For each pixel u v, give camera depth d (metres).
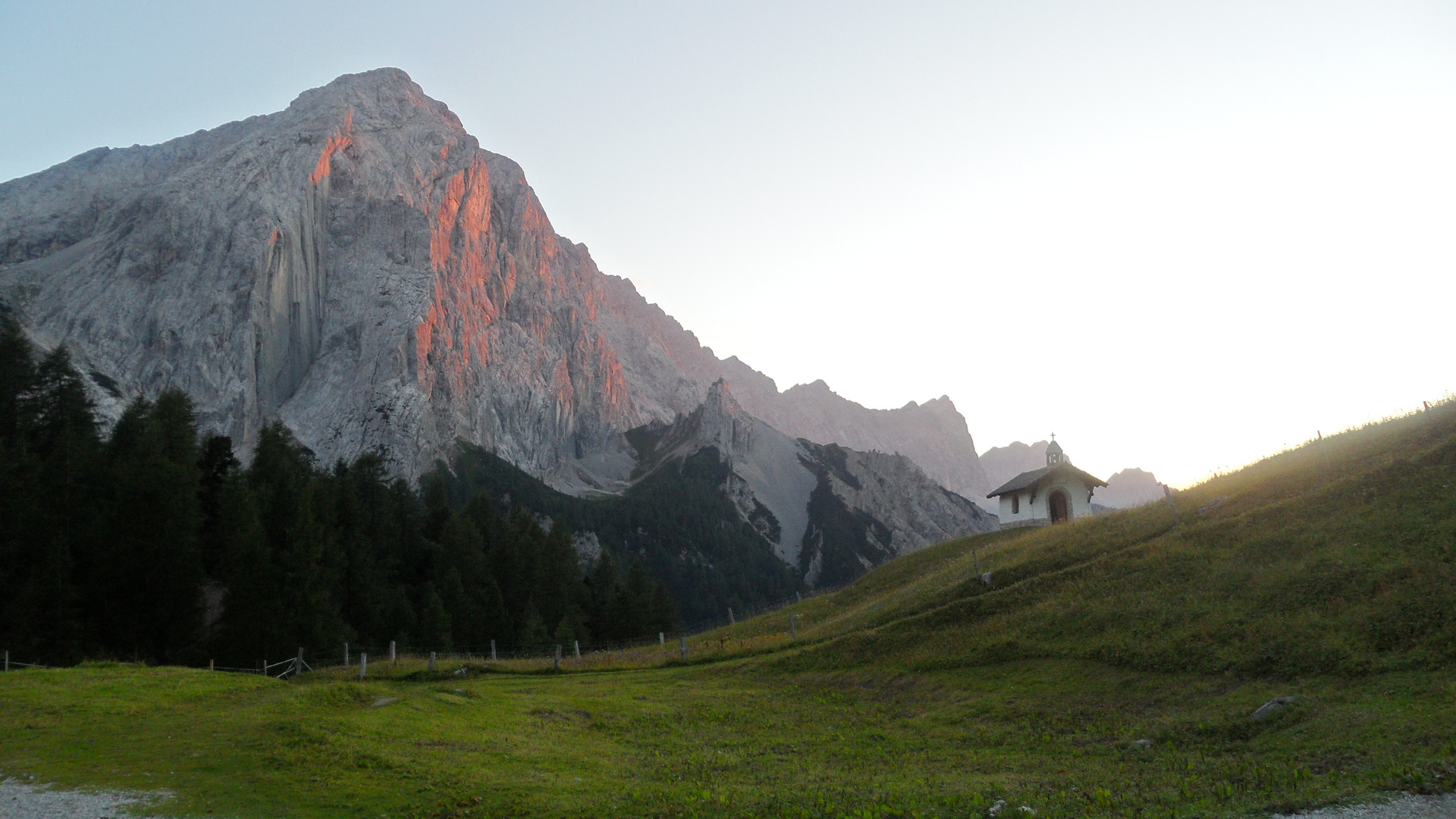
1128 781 21.08
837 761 26.50
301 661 56.41
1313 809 16.72
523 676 49.94
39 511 63.06
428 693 34.06
